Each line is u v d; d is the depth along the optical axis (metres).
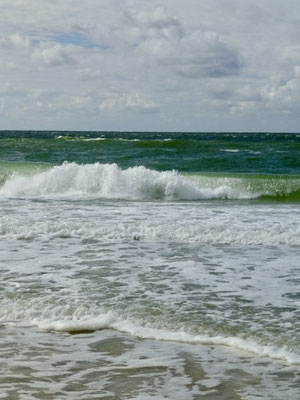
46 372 3.93
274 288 6.09
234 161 24.47
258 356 4.23
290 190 15.73
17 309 5.37
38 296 5.74
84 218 10.62
